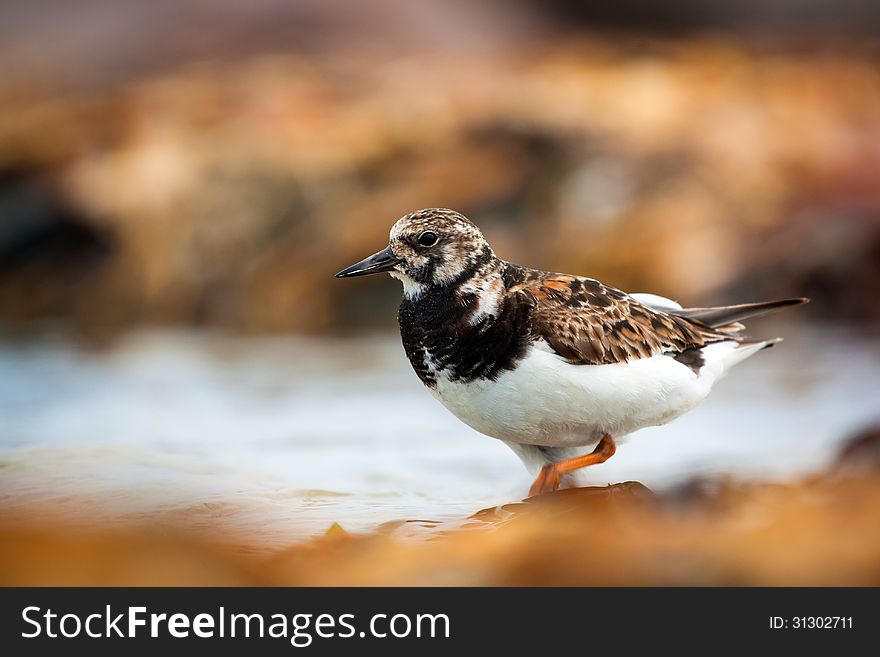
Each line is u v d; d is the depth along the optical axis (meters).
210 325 16.80
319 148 17.47
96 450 7.94
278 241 16.97
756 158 16.14
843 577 3.88
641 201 15.84
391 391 11.55
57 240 17.72
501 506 6.16
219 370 12.93
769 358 12.72
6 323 17.14
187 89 20.20
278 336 15.84
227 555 4.42
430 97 18.56
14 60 23.19
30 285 17.50
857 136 17.05
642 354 6.72
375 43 22.84
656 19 24.44
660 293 14.89
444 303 6.63
